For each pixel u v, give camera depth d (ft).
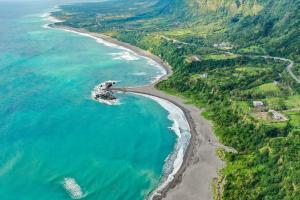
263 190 504.02
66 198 511.81
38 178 551.59
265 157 572.51
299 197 467.93
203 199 511.40
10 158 595.47
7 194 514.68
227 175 554.87
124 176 566.36
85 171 574.56
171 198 514.27
